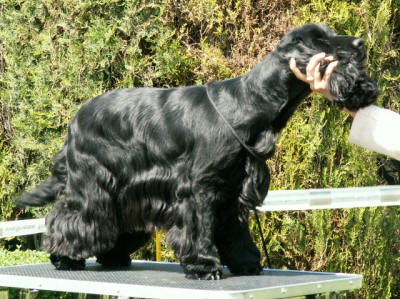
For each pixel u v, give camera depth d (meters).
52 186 6.32
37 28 10.18
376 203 7.98
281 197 7.84
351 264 9.20
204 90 5.56
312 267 9.04
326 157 8.98
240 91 5.29
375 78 9.25
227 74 9.10
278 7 9.10
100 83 9.60
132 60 9.38
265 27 9.03
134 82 9.58
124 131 5.71
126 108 5.75
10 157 10.68
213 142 5.20
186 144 5.40
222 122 5.21
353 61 4.77
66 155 6.11
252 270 5.64
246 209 5.34
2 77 10.69
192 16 9.16
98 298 6.70
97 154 5.79
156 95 5.78
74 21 9.64
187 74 9.52
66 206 5.96
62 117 9.88
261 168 5.27
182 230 5.37
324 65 4.83
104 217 5.79
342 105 4.88
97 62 9.50
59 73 9.88
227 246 5.66
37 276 5.55
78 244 5.84
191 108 5.44
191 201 5.36
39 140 10.16
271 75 5.16
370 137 4.88
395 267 10.18
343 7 8.82
